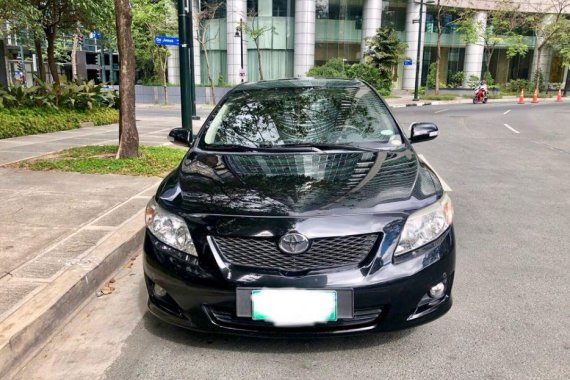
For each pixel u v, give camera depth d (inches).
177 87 1353.3
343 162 135.9
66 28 639.8
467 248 183.8
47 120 510.6
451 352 114.2
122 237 175.5
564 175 319.0
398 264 105.9
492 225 211.6
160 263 112.3
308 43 1505.9
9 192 239.1
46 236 177.3
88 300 143.6
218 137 156.8
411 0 1600.6
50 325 125.0
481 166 351.9
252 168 132.6
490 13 1574.8
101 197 230.8
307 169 130.9
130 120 321.4
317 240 104.0
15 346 111.9
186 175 131.7
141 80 1510.8
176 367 110.0
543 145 465.7
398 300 105.6
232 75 1520.7
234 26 1480.1
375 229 105.7
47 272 145.9
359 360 111.3
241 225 105.8
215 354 114.7
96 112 613.3
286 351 115.3
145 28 1293.1
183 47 409.1
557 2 1656.0
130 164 303.4
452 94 1541.6
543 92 1772.9
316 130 157.8
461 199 255.8
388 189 118.1
